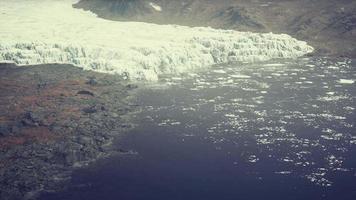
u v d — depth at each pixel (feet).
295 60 609.01
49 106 415.03
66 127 369.30
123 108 420.36
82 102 430.61
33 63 542.57
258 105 429.38
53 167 307.99
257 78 521.65
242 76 531.50
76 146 335.67
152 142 350.43
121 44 587.27
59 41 578.66
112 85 488.02
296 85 489.67
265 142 349.00
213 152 333.01
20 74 501.97
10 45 551.59
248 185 287.28
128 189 283.79
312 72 542.16
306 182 289.33
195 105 431.84
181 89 483.51
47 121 377.91
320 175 297.94
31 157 317.63
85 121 384.27
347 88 476.13
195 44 602.44
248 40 625.82
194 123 387.34
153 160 321.52
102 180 294.25
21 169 301.43
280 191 278.87
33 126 368.27
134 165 314.96
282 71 550.77
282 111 412.57
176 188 284.61
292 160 319.06
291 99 444.14
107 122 385.91
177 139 355.56
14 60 542.98
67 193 277.85
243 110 417.08
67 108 412.16
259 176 298.56
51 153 325.21
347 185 285.02
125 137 359.25
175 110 418.92
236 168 309.01
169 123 387.55
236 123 386.73
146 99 450.30
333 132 364.79
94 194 277.03
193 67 576.20
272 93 464.24
